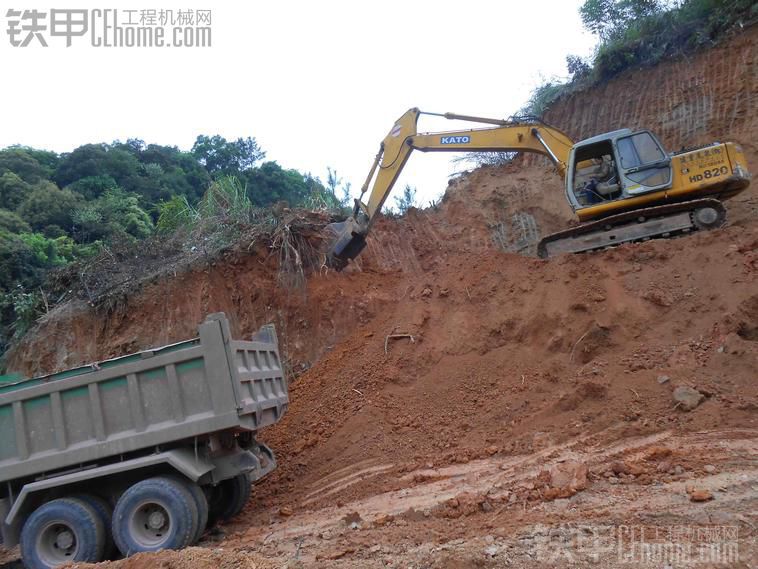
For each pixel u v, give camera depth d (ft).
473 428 24.79
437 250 46.26
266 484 25.34
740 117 47.14
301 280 37.60
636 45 55.62
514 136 36.58
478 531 15.55
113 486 20.29
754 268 26.73
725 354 23.30
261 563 15.26
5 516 20.21
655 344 25.55
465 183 54.34
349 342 33.91
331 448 26.17
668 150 49.49
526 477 19.26
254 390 21.43
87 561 18.74
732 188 33.09
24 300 43.98
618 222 33.86
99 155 111.45
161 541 18.70
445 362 29.09
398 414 26.81
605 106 55.57
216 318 20.01
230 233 41.34
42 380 20.88
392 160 36.55
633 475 17.69
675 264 28.68
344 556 15.30
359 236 36.01
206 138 144.36
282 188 125.59
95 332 38.93
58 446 19.81
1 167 104.88
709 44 51.52
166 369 19.71
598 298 28.14
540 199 50.11
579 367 26.22
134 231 88.33
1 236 67.62
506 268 32.53
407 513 17.84
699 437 19.65
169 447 19.86
